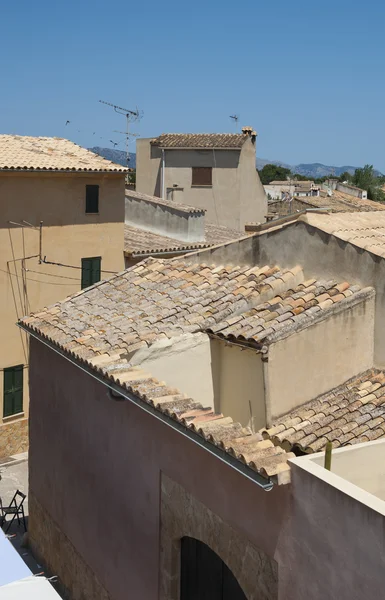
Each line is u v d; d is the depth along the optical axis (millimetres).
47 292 23391
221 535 8422
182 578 9656
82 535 12328
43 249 23109
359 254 10945
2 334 22125
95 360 10281
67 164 23250
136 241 27766
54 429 13398
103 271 25109
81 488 12312
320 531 6836
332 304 10633
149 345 10656
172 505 9445
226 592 8766
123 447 10734
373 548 6223
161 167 41562
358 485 7594
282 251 12039
